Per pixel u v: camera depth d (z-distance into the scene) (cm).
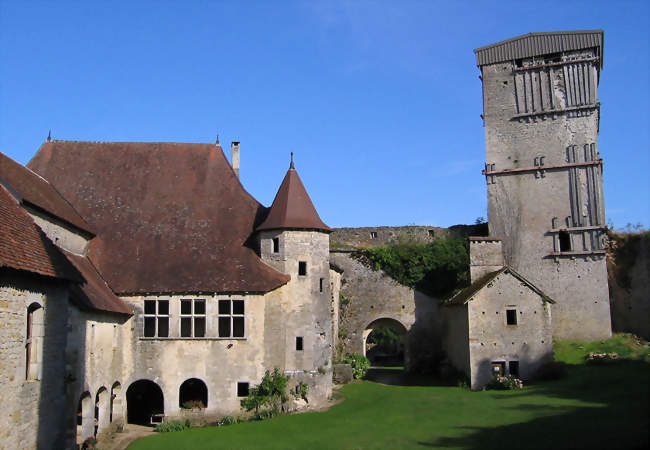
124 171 3422
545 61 4053
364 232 4503
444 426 2373
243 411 2877
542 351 3288
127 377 2861
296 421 2688
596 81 3925
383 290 4241
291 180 3297
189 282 2952
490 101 4094
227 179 3456
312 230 3164
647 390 2630
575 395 2762
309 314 3070
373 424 2523
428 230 4466
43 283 1814
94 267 2988
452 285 4153
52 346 1883
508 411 2558
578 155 3888
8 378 1585
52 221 2606
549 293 3809
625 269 3844
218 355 2911
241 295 2964
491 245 3838
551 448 1828
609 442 1812
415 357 4134
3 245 1597
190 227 3222
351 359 4084
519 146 3997
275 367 2961
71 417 2088
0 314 1543
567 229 3834
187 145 3572
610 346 3575
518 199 3953
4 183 2077
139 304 2917
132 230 3178
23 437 1675
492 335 3319
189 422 2806
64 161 3422
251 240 3216
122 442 2500
